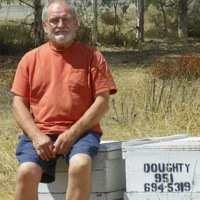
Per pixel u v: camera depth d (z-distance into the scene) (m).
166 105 11.48
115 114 11.98
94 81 6.29
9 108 13.45
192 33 32.19
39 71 6.33
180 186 6.02
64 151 6.05
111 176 6.20
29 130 6.16
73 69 6.28
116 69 19.42
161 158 6.04
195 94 12.04
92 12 27.83
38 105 6.33
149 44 28.25
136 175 6.08
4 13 38.38
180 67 15.80
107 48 26.28
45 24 6.35
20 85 6.39
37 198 6.05
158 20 34.97
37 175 6.00
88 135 6.14
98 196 6.20
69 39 6.26
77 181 5.89
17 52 24.61
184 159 6.00
